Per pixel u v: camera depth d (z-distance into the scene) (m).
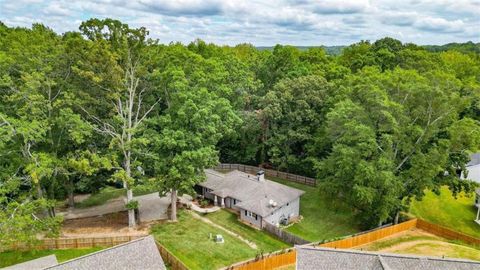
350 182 39.78
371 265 23.67
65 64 36.69
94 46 33.84
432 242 36.84
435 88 36.19
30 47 38.41
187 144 37.97
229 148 64.38
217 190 46.47
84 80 37.25
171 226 39.78
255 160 63.41
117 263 24.19
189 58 44.38
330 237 39.81
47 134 37.31
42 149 37.53
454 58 92.12
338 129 44.00
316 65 71.25
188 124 38.78
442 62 72.25
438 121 37.34
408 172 37.94
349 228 42.09
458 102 36.75
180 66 41.81
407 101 38.66
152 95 42.03
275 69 65.44
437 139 39.03
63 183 42.09
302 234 40.69
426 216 45.78
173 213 40.94
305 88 53.59
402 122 37.47
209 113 38.75
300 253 24.61
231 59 55.34
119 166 39.53
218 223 41.34
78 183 42.69
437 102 36.59
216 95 41.72
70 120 34.00
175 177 37.25
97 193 48.72
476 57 108.88
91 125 37.22
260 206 40.69
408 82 39.03
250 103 59.31
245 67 59.38
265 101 53.78
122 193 50.06
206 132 39.12
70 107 37.31
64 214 42.88
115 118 36.47
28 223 31.27
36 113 33.34
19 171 36.56
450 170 39.94
